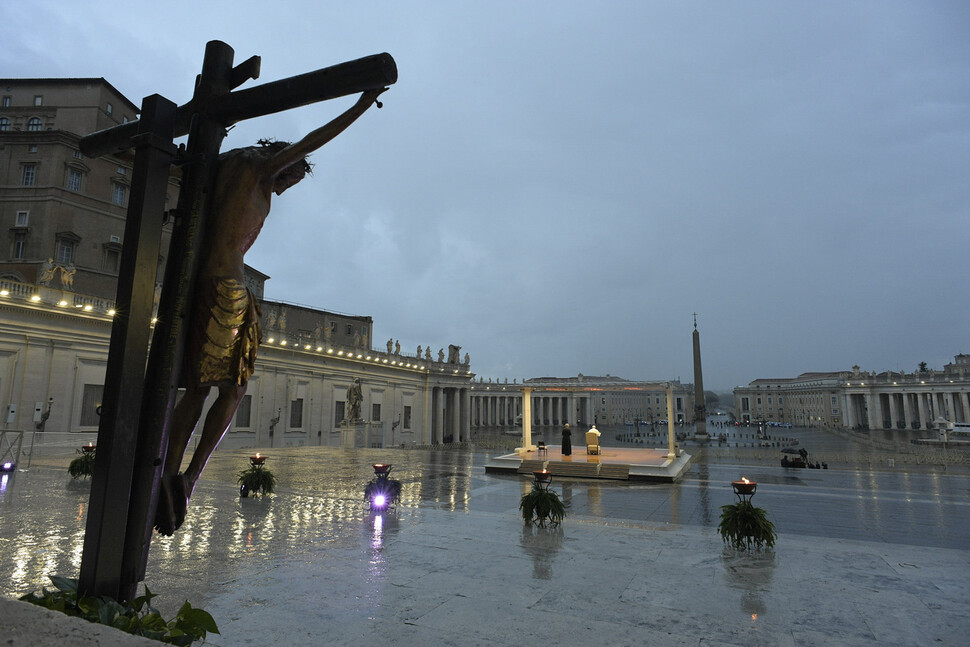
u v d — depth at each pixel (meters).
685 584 7.39
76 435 29.33
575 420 150.75
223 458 31.42
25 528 10.06
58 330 34.38
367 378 65.69
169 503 4.00
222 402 4.23
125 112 52.53
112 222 48.62
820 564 8.60
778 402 179.12
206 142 4.12
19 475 18.70
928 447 65.56
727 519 9.77
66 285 35.50
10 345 31.95
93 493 3.48
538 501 11.34
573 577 7.61
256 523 11.27
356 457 33.66
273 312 65.56
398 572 7.68
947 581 7.71
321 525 11.16
